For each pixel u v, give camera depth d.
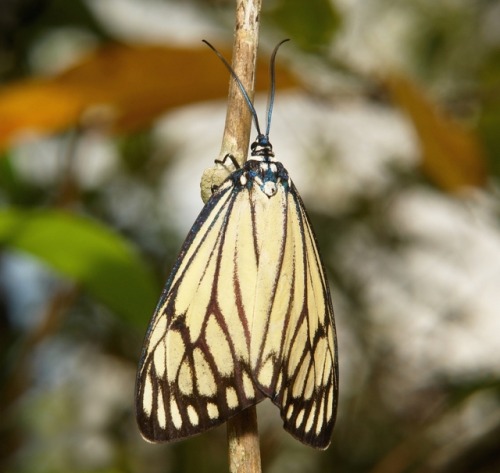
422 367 0.38
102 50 0.30
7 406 0.33
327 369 0.27
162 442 0.26
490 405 0.35
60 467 0.37
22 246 0.29
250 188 0.26
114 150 0.38
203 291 0.26
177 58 0.30
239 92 0.26
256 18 0.26
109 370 0.39
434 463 0.35
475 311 0.40
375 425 0.37
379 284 0.40
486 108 0.34
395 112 0.35
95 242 0.29
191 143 0.40
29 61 0.39
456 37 0.42
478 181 0.32
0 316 0.35
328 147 0.41
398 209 0.41
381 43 0.41
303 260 0.27
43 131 0.30
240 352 0.26
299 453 0.38
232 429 0.25
